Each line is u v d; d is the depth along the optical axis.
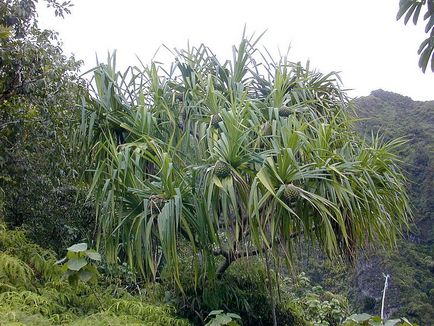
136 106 3.54
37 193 3.70
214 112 3.29
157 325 2.68
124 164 2.89
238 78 3.69
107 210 2.85
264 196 2.61
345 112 3.78
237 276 3.56
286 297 4.00
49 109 3.49
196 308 3.27
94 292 2.96
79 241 4.07
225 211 2.64
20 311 2.13
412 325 2.72
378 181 3.31
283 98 3.49
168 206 2.57
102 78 3.48
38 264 2.91
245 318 3.37
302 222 2.86
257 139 2.99
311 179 2.91
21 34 3.49
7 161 3.33
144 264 2.83
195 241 2.86
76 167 3.60
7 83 3.25
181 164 3.11
